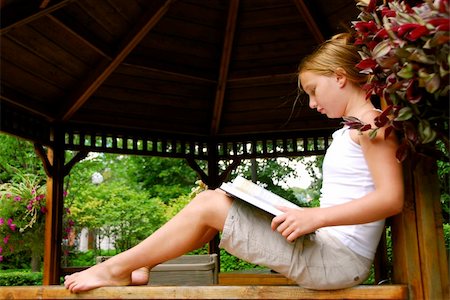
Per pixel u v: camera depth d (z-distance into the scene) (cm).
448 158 139
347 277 139
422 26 110
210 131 507
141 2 372
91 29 371
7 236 422
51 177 430
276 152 501
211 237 160
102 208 688
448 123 129
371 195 132
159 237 147
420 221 150
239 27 425
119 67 432
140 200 757
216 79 455
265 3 407
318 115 484
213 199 148
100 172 1122
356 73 153
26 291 147
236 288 141
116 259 146
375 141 137
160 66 429
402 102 127
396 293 138
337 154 150
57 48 377
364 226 145
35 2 318
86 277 145
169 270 228
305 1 380
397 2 132
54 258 418
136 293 142
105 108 457
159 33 415
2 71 362
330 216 131
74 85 423
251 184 147
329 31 406
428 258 148
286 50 440
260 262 141
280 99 485
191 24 417
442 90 116
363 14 146
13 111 391
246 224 142
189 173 1019
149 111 477
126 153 474
